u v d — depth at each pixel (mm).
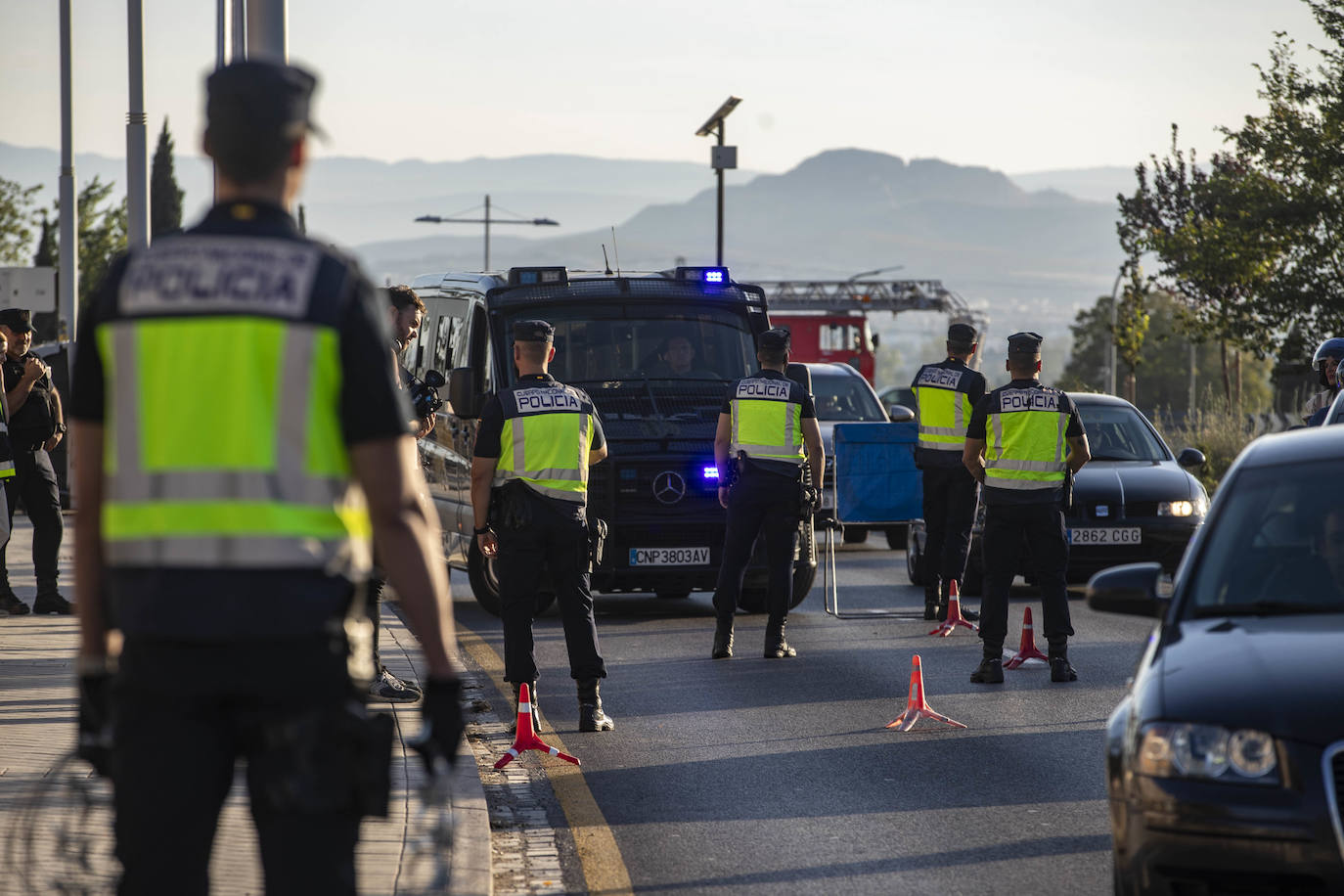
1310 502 12969
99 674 7832
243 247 7312
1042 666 25188
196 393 7164
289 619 7148
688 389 31672
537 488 19500
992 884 13398
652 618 31812
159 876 7207
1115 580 12961
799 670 25062
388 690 20719
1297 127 67938
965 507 29719
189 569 7137
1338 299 69062
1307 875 10125
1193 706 10812
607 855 14492
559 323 31531
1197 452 33281
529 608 19500
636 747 19281
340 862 7320
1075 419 23609
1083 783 17078
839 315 114938
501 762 18172
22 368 28250
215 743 7289
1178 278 74562
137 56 39594
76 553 7668
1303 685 10742
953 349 29859
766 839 14977
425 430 21172
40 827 9359
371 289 7512
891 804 16281
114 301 7379
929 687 23438
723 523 30641
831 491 44719
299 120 7484
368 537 7703
